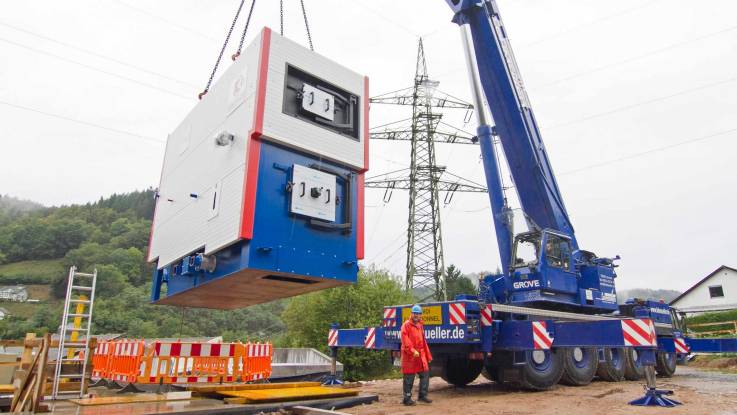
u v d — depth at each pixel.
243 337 53.56
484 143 12.28
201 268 7.96
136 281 73.44
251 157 7.24
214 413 5.90
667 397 7.03
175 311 63.91
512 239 11.45
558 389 9.38
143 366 8.95
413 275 27.94
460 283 48.94
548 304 10.92
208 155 8.80
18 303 74.00
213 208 8.06
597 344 7.35
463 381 10.48
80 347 6.87
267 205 7.26
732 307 40.09
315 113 8.13
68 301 6.57
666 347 12.77
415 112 30.73
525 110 12.56
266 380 11.31
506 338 8.35
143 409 5.92
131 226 94.19
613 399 7.77
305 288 8.61
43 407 5.86
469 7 12.35
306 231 7.67
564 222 12.40
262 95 7.45
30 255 94.19
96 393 8.09
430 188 29.19
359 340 10.41
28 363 6.45
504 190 11.88
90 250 82.19
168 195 10.72
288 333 27.80
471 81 12.66
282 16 9.05
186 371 9.27
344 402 7.27
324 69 8.60
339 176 8.37
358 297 24.38
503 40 12.76
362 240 8.50
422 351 7.61
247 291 8.95
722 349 13.30
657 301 13.77
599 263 12.54
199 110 9.84
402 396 8.82
